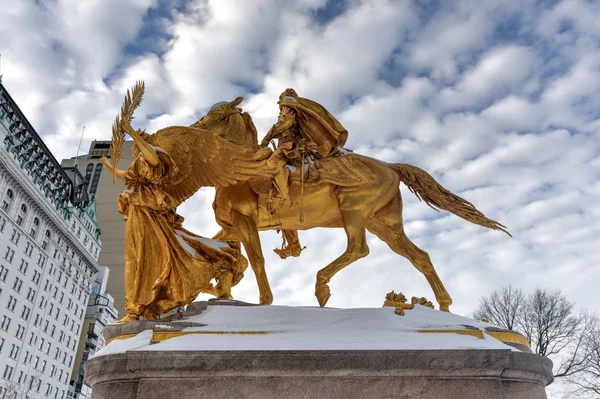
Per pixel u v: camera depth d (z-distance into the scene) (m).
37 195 50.00
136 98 5.50
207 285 5.33
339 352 3.95
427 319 4.69
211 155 5.54
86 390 63.28
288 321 4.54
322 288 5.21
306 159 5.78
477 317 21.56
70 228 56.56
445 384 3.95
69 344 55.34
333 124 5.99
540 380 4.27
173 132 5.52
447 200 5.94
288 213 5.71
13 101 50.12
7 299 44.97
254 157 5.57
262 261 5.48
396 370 3.92
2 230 45.19
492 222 5.85
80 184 62.94
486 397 3.91
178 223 5.45
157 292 4.99
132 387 4.01
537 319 20.44
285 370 3.91
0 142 44.78
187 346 4.08
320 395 3.89
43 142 54.75
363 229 5.51
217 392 3.90
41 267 50.94
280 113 6.16
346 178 5.59
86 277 60.69
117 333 4.61
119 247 74.81
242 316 4.58
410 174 6.02
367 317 4.64
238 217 5.64
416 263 5.94
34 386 47.31
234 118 6.02
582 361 19.69
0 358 43.31
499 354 3.97
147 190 5.19
